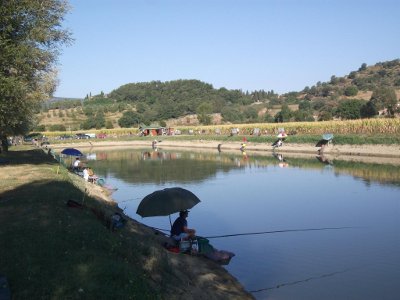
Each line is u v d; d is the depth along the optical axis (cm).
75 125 16825
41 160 4097
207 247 1574
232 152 7188
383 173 3812
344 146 5969
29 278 920
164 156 6794
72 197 1830
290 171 4222
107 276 960
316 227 2041
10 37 2592
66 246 1124
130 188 3428
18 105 2641
